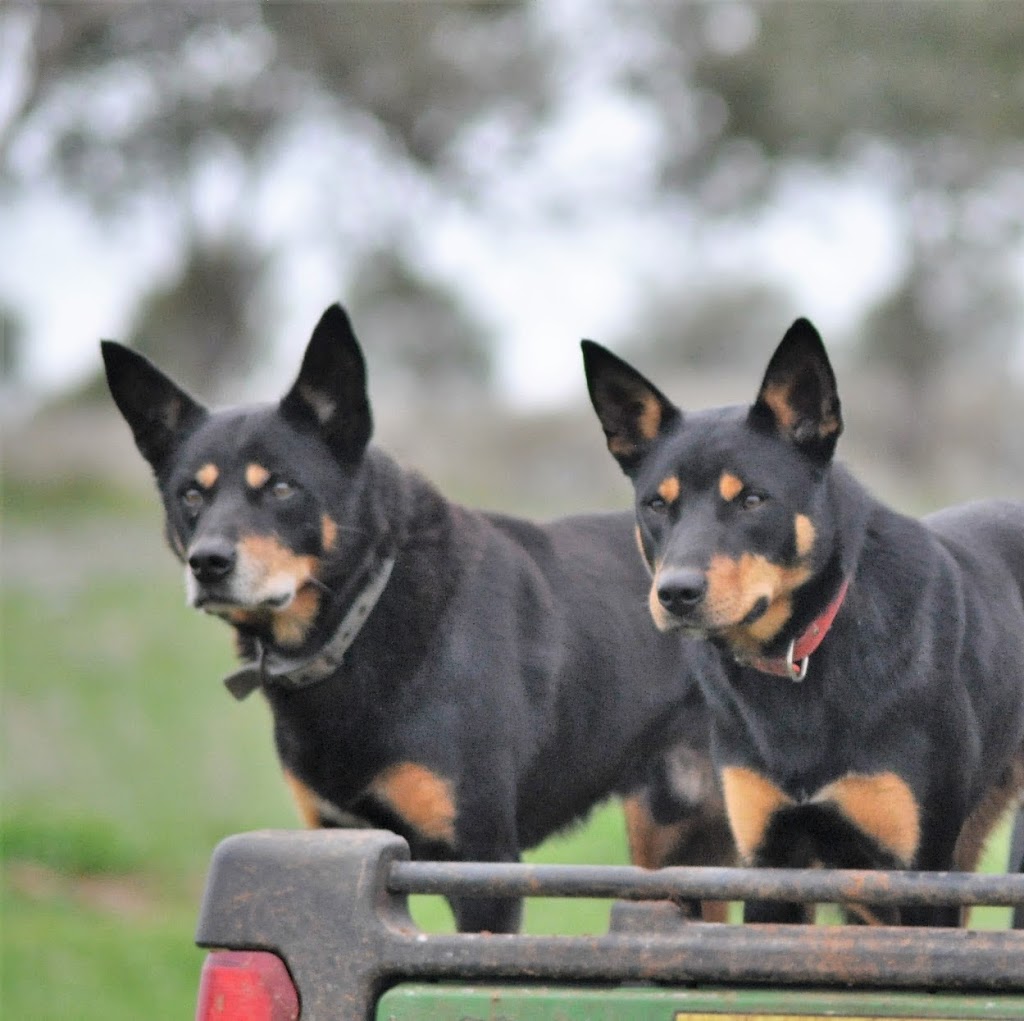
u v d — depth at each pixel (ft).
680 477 23.07
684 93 170.40
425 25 153.28
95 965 42.34
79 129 154.30
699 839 29.50
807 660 22.88
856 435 178.40
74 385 175.42
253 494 25.81
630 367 24.20
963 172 168.55
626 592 29.09
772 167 171.22
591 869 15.58
